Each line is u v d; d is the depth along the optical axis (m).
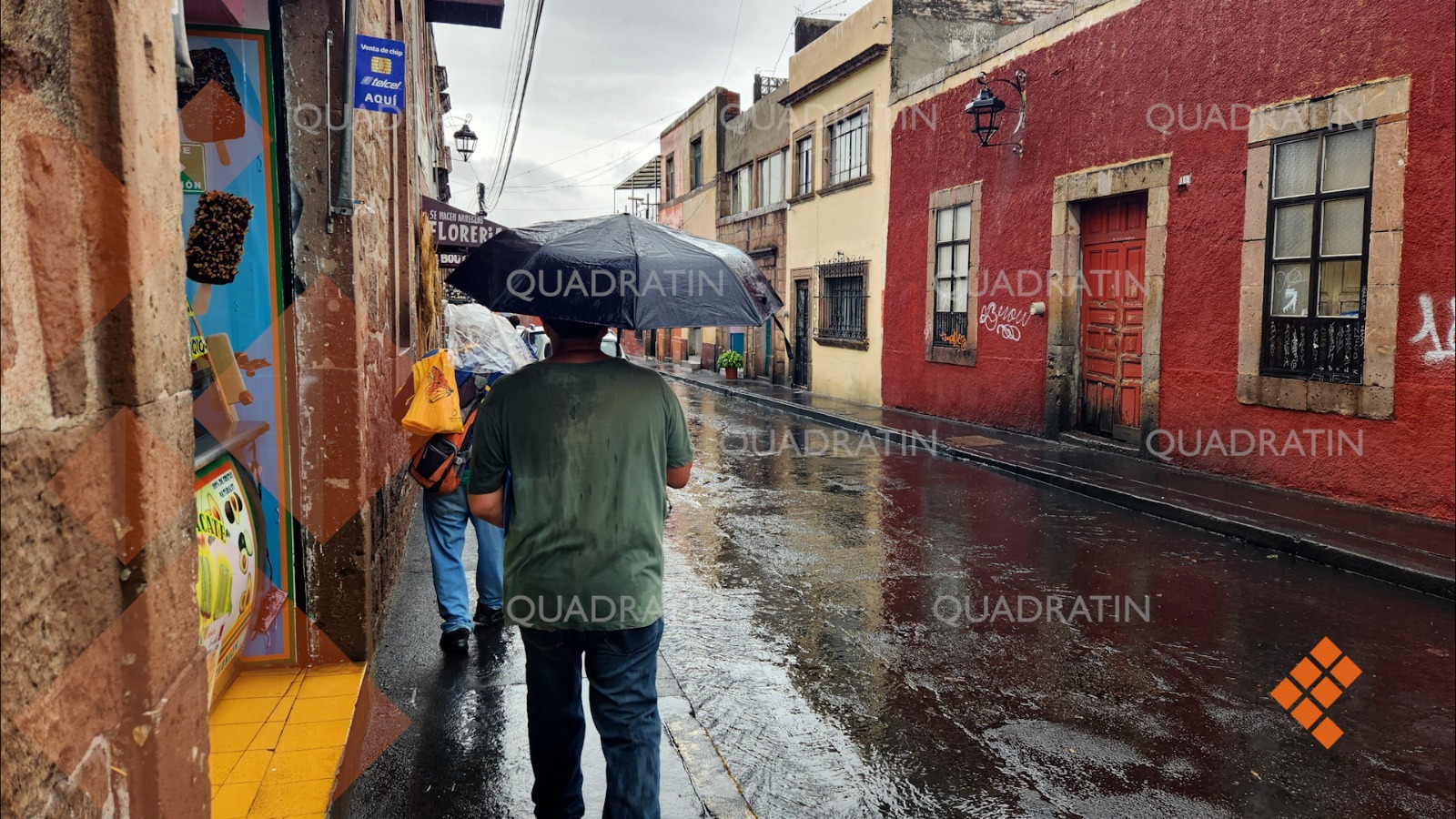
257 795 2.66
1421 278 7.38
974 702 4.19
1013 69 12.77
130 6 1.48
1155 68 10.14
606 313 2.48
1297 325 8.55
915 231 15.78
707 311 2.56
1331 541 6.62
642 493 2.50
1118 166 10.77
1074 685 4.38
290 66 3.48
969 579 6.15
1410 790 3.44
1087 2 11.20
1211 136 9.39
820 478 10.10
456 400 4.32
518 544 2.49
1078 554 6.80
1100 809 3.29
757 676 4.46
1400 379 7.57
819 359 19.84
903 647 4.88
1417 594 5.82
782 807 3.27
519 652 4.50
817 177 19.69
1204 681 4.45
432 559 4.55
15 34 1.24
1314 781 3.50
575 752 2.68
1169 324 10.03
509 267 2.64
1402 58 7.43
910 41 16.55
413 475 4.34
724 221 25.56
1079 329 12.04
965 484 9.70
